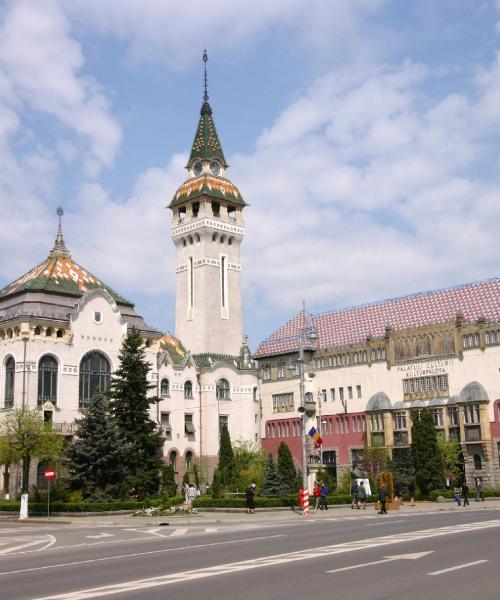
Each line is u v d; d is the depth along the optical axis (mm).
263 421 129500
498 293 104500
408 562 23328
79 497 71375
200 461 112562
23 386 88188
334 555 25969
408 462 94000
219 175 131875
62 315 94625
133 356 80562
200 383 115875
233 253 129750
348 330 122000
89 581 21750
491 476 97312
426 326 108750
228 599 17719
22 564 27734
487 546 27703
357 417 115250
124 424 77938
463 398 101000
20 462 85562
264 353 131875
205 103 135500
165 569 23891
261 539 34344
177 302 128375
